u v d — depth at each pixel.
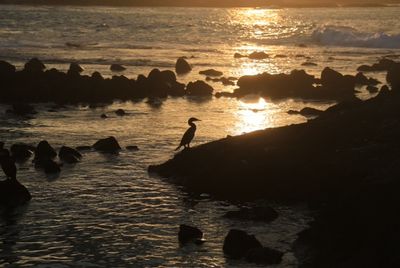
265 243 26.05
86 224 28.64
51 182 35.03
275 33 148.38
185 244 26.30
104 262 24.58
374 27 162.75
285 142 35.94
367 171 30.00
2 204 31.19
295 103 63.53
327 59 101.69
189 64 90.88
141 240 26.77
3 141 44.59
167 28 160.50
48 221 29.00
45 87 63.84
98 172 36.97
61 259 24.86
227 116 55.62
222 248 25.69
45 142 40.59
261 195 32.16
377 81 75.69
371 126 36.44
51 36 134.50
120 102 62.66
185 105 61.44
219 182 33.22
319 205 30.00
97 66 88.56
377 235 22.45
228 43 130.12
